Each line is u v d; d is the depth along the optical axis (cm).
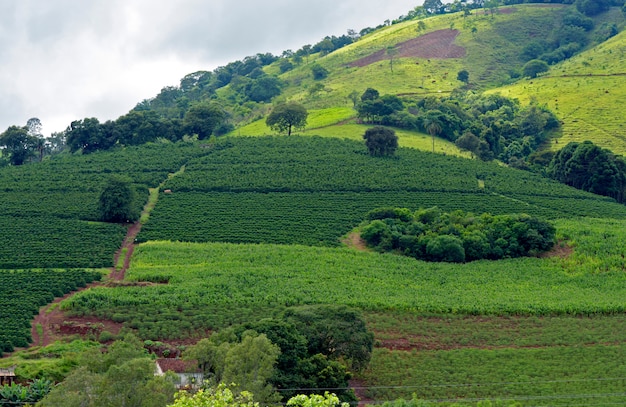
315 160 19250
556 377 9231
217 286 11888
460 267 13438
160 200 16738
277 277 12406
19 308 10812
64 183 17625
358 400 8406
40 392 7700
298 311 9519
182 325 10406
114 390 6184
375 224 14612
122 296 11344
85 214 15588
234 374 7088
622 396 8531
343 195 17100
